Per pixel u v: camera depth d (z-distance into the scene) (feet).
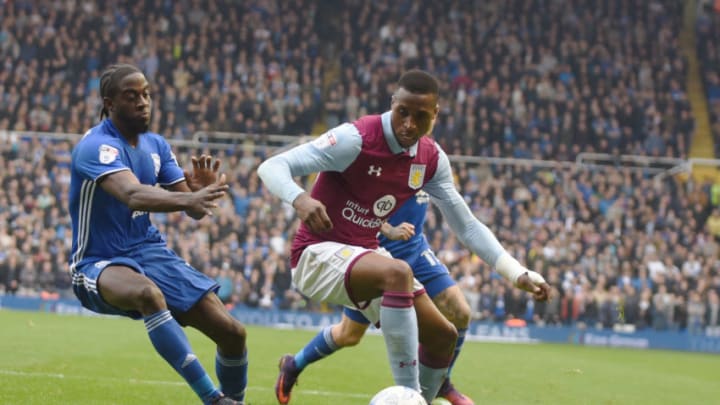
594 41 87.66
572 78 83.46
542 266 63.62
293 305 60.39
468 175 71.46
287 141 72.90
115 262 16.87
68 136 68.74
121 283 16.38
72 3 81.92
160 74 77.36
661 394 30.27
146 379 25.50
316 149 16.70
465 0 88.89
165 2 83.61
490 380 31.63
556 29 87.30
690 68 93.35
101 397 21.50
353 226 17.71
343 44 84.58
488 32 86.43
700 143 86.74
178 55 80.69
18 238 60.75
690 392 31.73
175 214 63.05
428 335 18.25
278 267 60.90
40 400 20.52
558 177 72.08
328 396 24.29
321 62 82.43
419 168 17.69
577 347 57.11
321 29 87.40
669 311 62.49
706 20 93.86
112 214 17.26
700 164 83.46
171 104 74.49
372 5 87.25
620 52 87.25
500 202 68.39
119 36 80.48
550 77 82.89
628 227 69.36
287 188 16.11
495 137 76.95
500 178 71.61
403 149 17.21
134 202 15.92
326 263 17.15
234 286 60.03
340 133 16.87
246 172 68.39
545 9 89.35
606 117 80.79
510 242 66.28
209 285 17.61
